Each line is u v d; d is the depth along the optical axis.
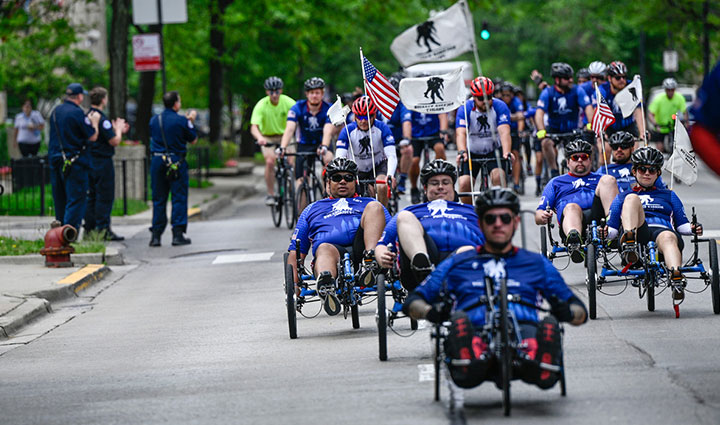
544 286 17.39
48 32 82.12
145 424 17.92
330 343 24.52
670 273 25.25
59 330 29.38
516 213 17.42
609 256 35.97
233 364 22.84
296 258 25.94
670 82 68.38
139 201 63.25
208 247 45.53
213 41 95.88
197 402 19.36
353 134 36.06
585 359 21.25
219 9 92.75
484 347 16.73
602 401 17.70
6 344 27.64
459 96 35.72
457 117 38.06
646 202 26.95
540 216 30.23
